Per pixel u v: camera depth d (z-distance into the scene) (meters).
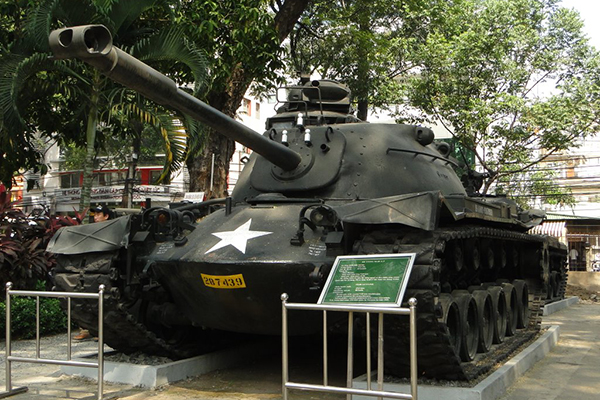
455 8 24.38
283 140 8.00
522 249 11.38
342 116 9.48
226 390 6.99
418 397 6.12
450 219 6.56
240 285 6.43
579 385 7.13
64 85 12.14
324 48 21.77
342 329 6.74
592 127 24.88
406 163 8.12
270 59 14.55
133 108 12.30
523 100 22.44
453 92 23.48
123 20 11.65
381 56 23.31
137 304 7.71
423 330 5.83
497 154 23.86
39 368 8.30
